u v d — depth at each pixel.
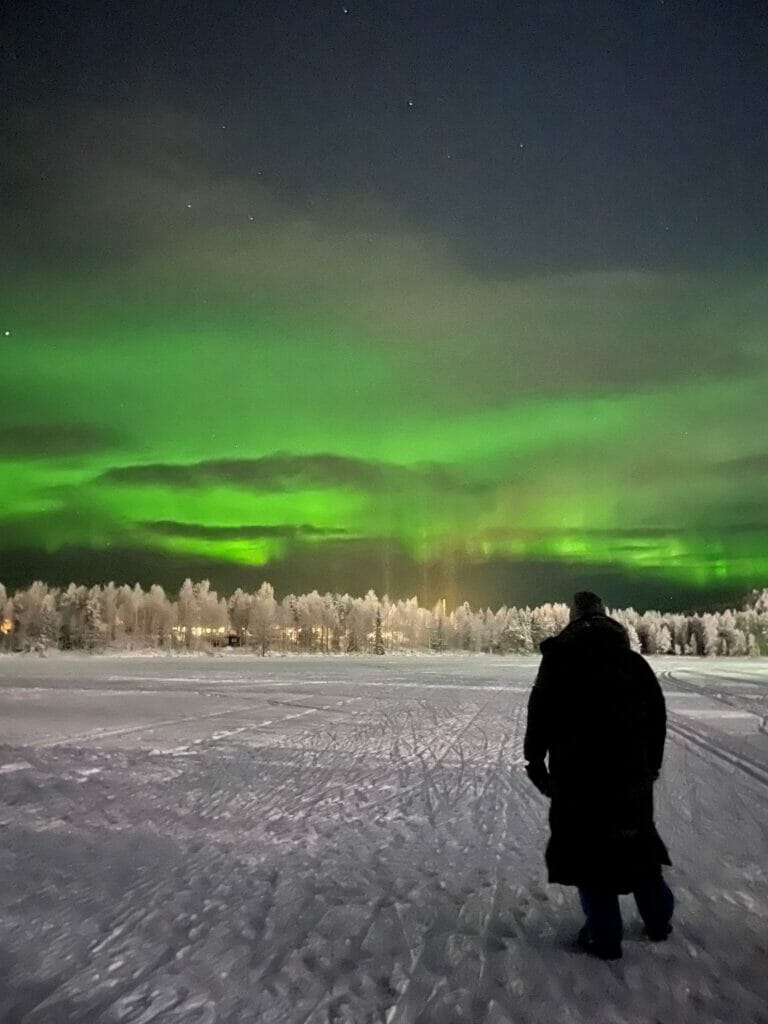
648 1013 3.63
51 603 125.44
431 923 4.83
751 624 143.25
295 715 19.22
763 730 16.14
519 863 6.18
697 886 5.67
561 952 4.36
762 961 4.24
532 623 148.12
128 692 28.69
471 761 11.66
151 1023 3.51
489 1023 3.53
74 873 5.79
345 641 152.00
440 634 158.00
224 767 10.84
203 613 148.12
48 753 11.91
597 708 4.28
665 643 143.88
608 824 4.19
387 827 7.37
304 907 5.09
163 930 4.66
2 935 4.55
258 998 3.77
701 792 9.34
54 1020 3.54
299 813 7.94
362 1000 3.76
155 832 7.07
